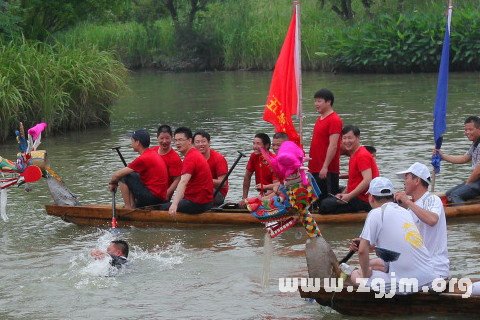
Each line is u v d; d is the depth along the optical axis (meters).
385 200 10.40
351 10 50.75
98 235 14.88
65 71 26.62
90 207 15.45
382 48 43.88
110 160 21.62
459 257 12.66
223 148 22.58
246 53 50.44
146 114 31.23
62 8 33.50
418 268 10.20
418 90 34.81
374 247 10.35
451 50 43.03
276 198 11.52
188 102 34.59
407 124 25.36
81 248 14.03
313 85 39.22
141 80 46.78
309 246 10.62
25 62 26.28
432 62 43.50
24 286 12.12
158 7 56.09
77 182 18.95
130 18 61.12
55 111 26.17
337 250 13.30
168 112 31.53
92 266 12.69
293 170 11.02
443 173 18.23
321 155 14.99
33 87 25.83
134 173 15.40
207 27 53.62
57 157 22.25
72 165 21.03
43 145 24.39
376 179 10.45
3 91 24.58
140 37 55.81
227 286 11.89
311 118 27.81
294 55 14.80
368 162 14.48
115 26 58.72
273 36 49.31
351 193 14.49
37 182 19.38
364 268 10.30
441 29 43.16
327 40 46.19
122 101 35.88
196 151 14.94
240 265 12.81
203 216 14.98
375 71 44.81
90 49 28.91
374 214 10.26
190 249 13.80
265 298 11.37
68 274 12.61
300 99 14.88
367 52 44.38
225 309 11.00
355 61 44.56
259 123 27.20
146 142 15.39
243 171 19.48
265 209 11.58
